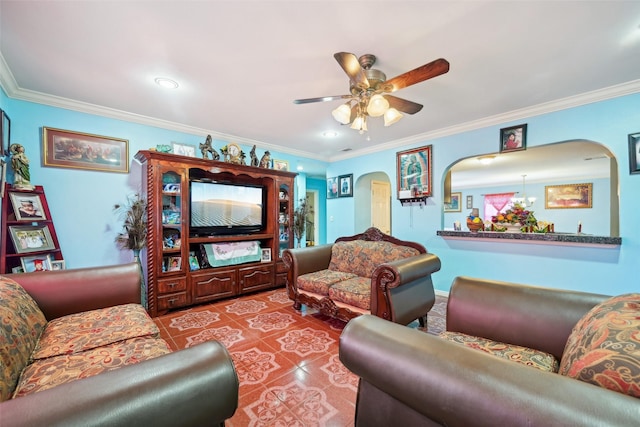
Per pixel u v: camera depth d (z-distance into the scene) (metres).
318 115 3.07
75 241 2.79
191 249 3.46
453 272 3.64
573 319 1.30
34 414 0.55
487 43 1.79
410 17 1.55
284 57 1.94
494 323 1.50
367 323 0.95
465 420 0.63
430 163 3.79
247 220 3.83
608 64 2.04
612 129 2.47
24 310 1.40
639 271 2.38
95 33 1.67
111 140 3.00
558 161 4.95
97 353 1.30
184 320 2.77
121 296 1.99
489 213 8.16
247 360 2.01
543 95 2.59
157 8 1.47
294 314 2.95
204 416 0.73
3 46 1.80
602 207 6.46
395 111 2.06
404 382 0.74
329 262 3.45
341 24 1.60
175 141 3.45
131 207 3.05
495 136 3.20
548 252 2.92
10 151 2.35
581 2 1.43
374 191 5.55
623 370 0.62
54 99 2.61
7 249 2.32
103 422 0.58
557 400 0.54
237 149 3.64
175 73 2.16
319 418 1.44
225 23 1.59
